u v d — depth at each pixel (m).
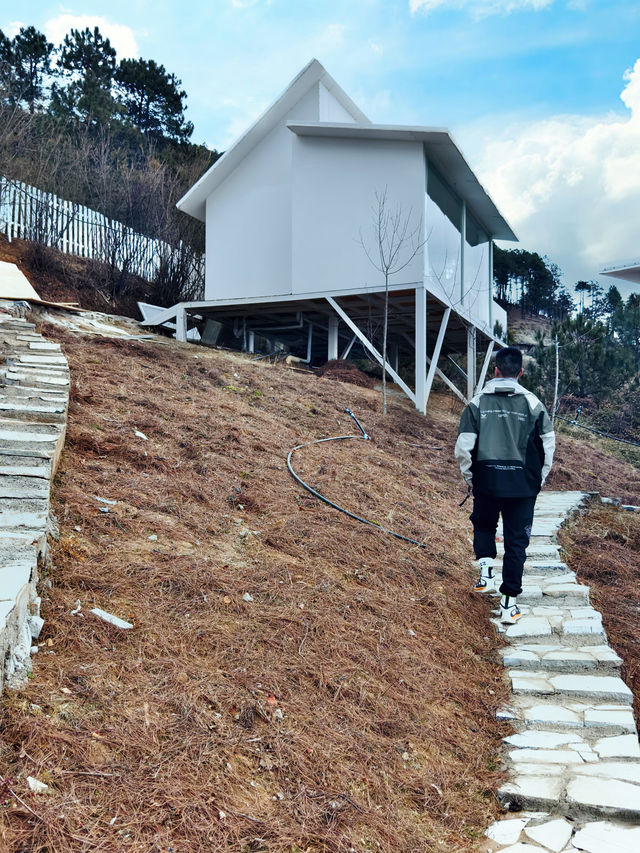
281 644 3.33
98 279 14.98
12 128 14.77
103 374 7.68
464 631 4.34
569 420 17.36
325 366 13.75
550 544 6.11
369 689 3.25
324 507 5.49
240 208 13.62
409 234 11.52
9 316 8.86
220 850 2.03
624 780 2.82
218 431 6.73
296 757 2.59
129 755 2.29
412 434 9.89
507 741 3.24
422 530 5.82
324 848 2.20
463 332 15.78
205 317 14.88
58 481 4.50
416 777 2.80
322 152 12.17
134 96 28.31
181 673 2.85
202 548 4.21
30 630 2.73
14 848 1.77
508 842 2.48
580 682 3.79
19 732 2.19
